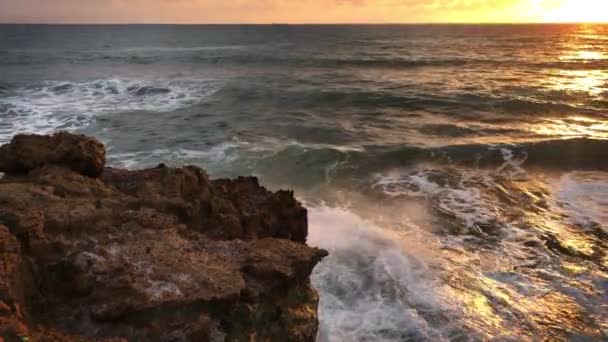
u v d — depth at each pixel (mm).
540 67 45094
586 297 8391
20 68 38625
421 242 10250
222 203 6742
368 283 8516
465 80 35406
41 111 21984
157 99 26234
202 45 71312
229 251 5648
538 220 11469
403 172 14953
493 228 11023
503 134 19781
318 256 5789
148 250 5293
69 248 5059
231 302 4855
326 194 13023
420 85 32406
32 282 4695
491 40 90625
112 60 46250
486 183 14031
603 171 15297
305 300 5828
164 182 6895
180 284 4848
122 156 15656
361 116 23094
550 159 16250
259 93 28328
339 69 42219
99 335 4406
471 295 8336
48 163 6801
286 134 19281
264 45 72875
